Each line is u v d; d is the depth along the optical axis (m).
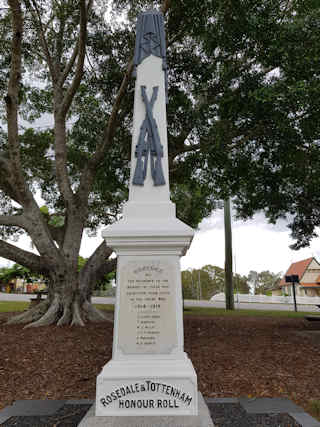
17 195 10.42
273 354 6.77
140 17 5.29
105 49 11.58
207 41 9.39
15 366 5.88
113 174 12.31
